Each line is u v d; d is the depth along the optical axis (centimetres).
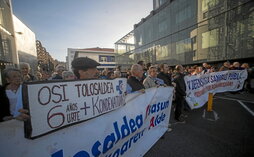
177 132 296
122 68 2405
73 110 89
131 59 2155
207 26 1000
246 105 464
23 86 65
